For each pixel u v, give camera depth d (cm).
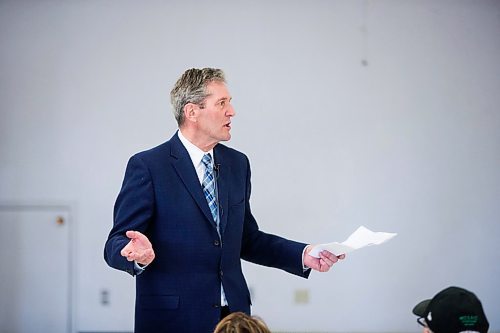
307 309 756
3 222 754
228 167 404
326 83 754
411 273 756
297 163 755
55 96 754
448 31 755
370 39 754
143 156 386
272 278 755
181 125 394
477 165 757
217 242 384
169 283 378
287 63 754
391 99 755
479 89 755
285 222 755
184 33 754
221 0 754
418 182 757
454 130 756
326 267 395
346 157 756
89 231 755
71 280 754
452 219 758
